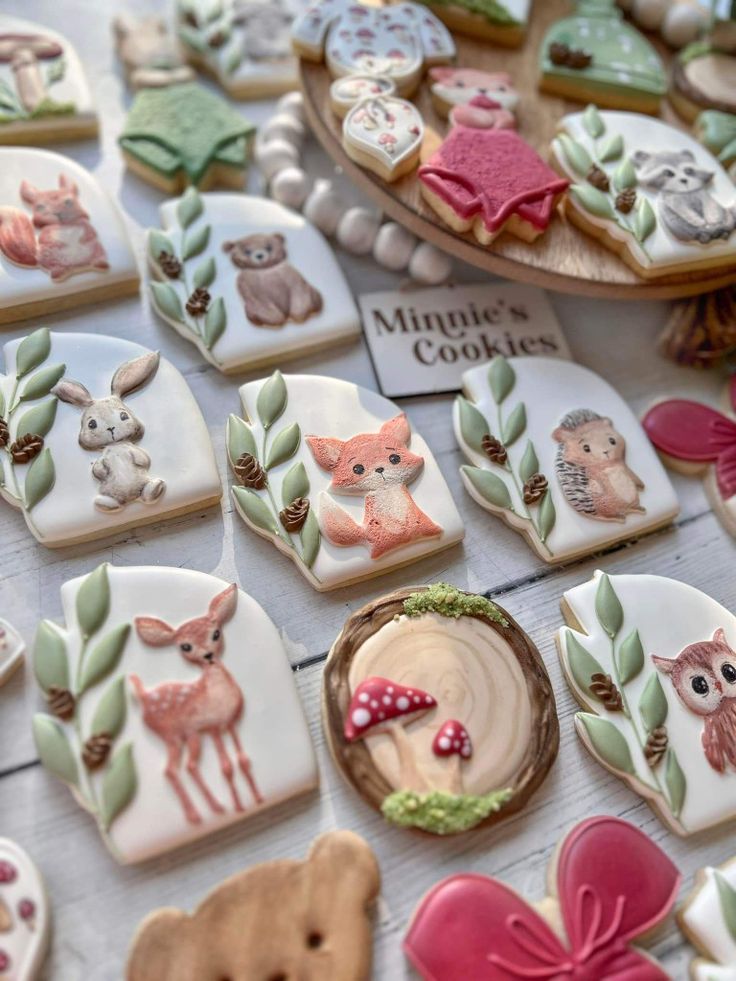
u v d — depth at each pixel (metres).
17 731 0.35
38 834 0.33
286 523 0.38
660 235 0.43
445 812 0.34
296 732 0.35
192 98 0.49
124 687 0.34
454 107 0.46
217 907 0.32
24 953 0.31
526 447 0.42
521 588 0.40
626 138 0.46
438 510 0.40
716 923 0.34
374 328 0.45
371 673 0.36
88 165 0.47
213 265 0.44
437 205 0.43
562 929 0.33
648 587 0.39
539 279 0.43
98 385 0.40
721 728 0.37
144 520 0.39
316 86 0.46
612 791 0.37
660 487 0.42
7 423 0.39
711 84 0.49
